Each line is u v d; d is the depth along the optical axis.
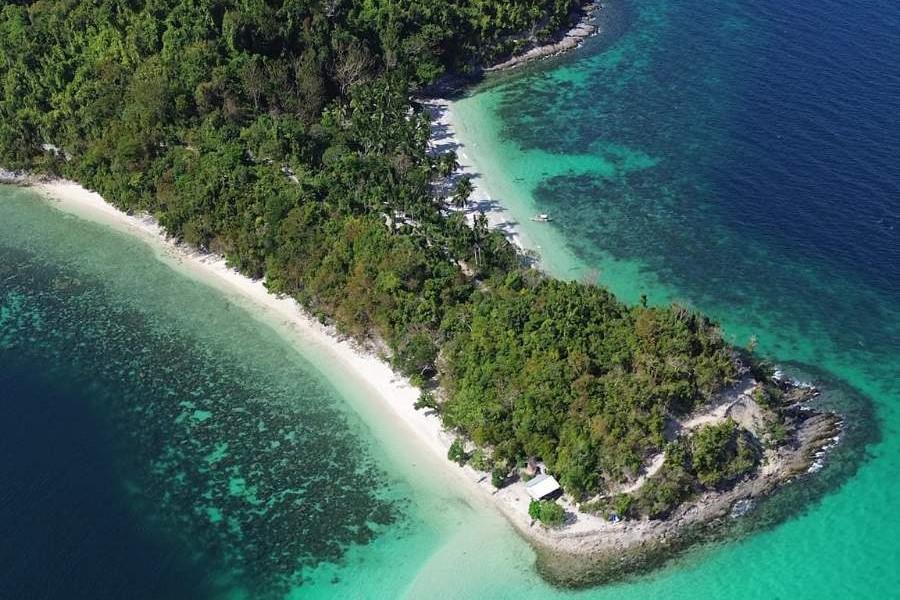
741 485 85.06
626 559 79.75
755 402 90.62
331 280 106.12
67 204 136.50
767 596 76.50
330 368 103.31
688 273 117.75
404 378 100.25
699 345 92.25
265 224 115.38
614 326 94.31
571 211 130.25
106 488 88.88
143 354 106.94
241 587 78.94
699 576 78.31
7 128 139.88
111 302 116.00
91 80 142.62
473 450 90.00
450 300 102.44
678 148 145.88
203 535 83.88
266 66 143.25
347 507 86.19
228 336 109.00
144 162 129.62
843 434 92.12
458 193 124.75
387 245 106.75
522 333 94.19
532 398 86.75
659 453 84.31
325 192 120.62
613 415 84.38
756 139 146.50
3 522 84.75
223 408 98.56
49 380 103.44
